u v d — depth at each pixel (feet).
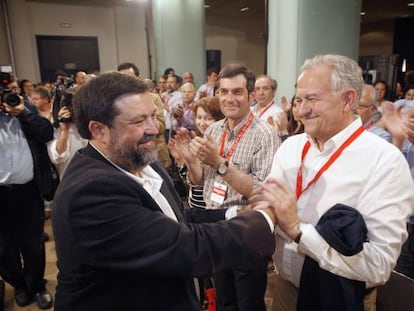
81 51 29.14
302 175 3.49
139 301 2.55
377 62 19.49
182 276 2.41
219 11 32.89
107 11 29.43
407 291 3.24
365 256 2.78
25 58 26.66
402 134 5.33
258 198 2.99
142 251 2.34
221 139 5.28
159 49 20.51
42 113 9.77
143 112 2.57
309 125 3.16
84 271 2.46
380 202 2.90
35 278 6.73
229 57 36.88
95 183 2.36
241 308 4.77
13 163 6.09
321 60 3.14
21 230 6.48
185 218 3.47
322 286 3.11
